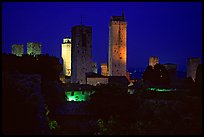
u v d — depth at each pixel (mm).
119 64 130375
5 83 40469
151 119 62125
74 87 86312
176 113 63219
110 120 60406
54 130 55969
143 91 74250
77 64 122750
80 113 64312
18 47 117188
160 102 65375
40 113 46156
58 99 67375
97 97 66562
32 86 46312
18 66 63156
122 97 66562
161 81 100938
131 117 64062
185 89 83312
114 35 130375
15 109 39969
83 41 123500
